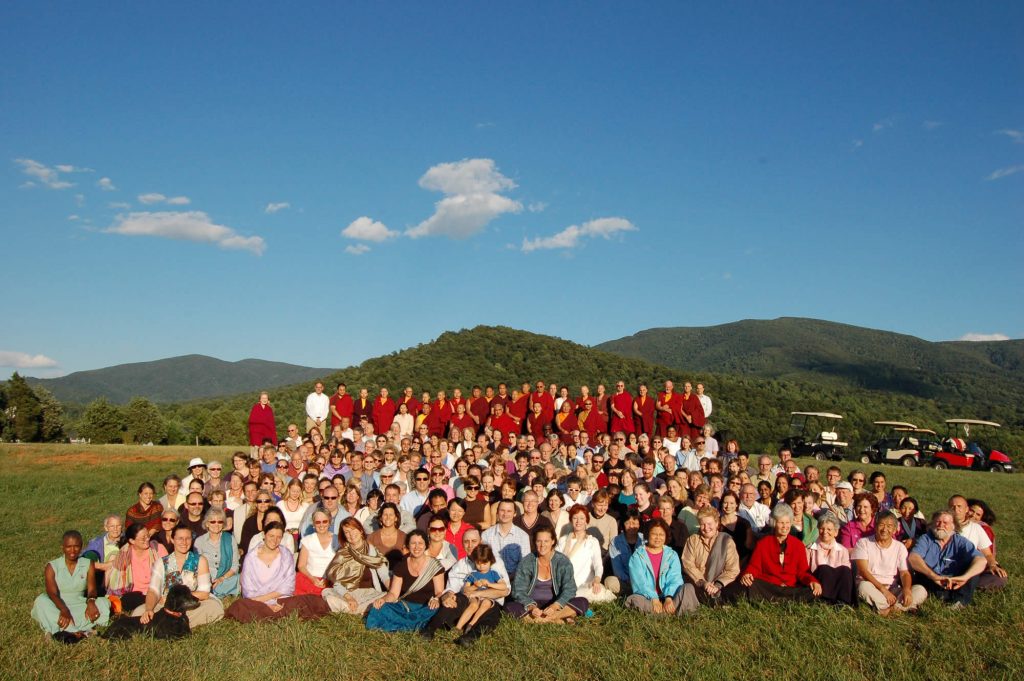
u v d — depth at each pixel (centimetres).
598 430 2056
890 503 1266
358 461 1453
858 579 959
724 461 1642
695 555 1012
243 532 1200
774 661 759
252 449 2070
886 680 716
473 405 2188
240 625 905
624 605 961
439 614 888
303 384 7519
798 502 1095
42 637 845
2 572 1208
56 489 2122
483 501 1253
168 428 7394
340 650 811
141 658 782
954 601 958
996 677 722
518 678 727
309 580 1009
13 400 6544
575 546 1016
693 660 760
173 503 1296
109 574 941
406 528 1147
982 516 1064
